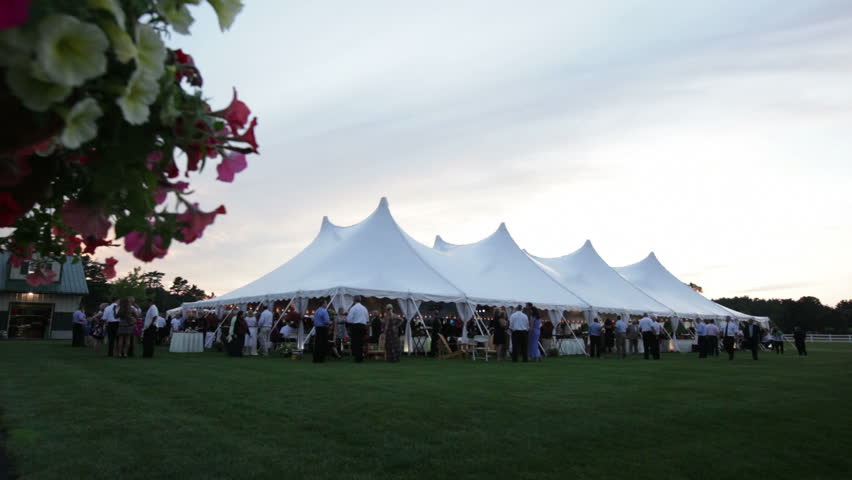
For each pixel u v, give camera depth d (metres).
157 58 0.81
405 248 17.58
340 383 7.70
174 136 0.95
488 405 6.00
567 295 19.38
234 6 0.99
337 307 14.26
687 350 23.20
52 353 13.45
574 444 4.40
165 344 20.47
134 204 0.98
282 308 18.00
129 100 0.78
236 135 1.08
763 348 26.41
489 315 18.81
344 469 3.55
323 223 21.34
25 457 3.60
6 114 0.73
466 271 18.55
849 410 6.27
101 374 8.39
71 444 3.97
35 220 1.37
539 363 13.48
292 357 13.71
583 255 24.42
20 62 0.64
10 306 26.98
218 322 18.88
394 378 8.58
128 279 31.47
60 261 1.45
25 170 0.90
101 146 0.92
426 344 16.62
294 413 5.30
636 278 27.22
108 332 12.70
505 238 21.16
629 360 15.85
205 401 5.91
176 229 1.01
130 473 3.34
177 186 1.07
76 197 1.10
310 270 17.20
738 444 4.60
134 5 0.81
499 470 3.66
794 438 4.86
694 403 6.57
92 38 0.66
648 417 5.60
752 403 6.67
